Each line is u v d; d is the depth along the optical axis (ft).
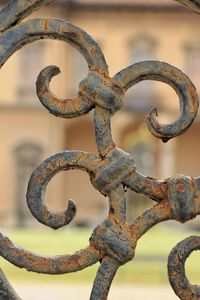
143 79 9.42
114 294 51.19
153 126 9.27
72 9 177.37
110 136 9.34
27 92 174.81
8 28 9.49
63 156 9.22
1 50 9.39
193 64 179.93
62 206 171.63
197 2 9.51
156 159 173.68
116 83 9.37
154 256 66.33
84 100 9.33
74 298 48.65
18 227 165.48
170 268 9.09
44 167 9.21
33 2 9.46
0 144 173.78
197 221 145.38
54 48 175.52
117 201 9.22
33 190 9.16
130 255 9.11
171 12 179.52
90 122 173.88
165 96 176.04
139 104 174.50
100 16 178.81
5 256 9.09
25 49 175.83
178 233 127.75
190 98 9.31
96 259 9.14
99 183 9.21
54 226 9.11
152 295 50.72
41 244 88.43
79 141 175.01
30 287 54.34
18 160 173.58
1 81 175.11
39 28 9.41
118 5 177.88
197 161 175.42
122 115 173.99
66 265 9.11
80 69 176.24
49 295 49.96
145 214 9.19
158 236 116.26
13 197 172.35
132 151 174.09
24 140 173.68
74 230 142.00
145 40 179.52
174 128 9.27
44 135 173.58
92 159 9.27
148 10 179.01
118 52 179.83
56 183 171.22
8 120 173.99
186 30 179.83
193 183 9.18
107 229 9.14
